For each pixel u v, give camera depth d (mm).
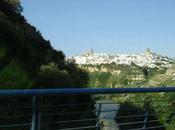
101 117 6266
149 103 6941
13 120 11586
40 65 50750
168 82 111375
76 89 5629
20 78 43469
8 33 49250
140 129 6832
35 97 5219
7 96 4871
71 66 66812
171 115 7164
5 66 43125
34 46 58656
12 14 63906
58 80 48031
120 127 6633
